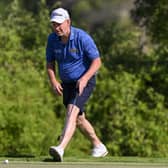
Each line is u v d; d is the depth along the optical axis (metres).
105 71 30.66
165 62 31.59
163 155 28.33
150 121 29.27
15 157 23.30
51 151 20.19
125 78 29.98
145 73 31.00
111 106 29.53
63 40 21.14
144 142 28.61
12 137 26.97
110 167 18.69
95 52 21.16
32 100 28.56
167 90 31.03
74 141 28.47
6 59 30.11
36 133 27.23
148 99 30.16
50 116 28.88
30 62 30.64
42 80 30.11
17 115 27.19
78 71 21.27
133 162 20.66
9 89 28.52
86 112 29.64
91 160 21.08
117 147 28.59
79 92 20.89
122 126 29.09
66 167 18.45
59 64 21.48
